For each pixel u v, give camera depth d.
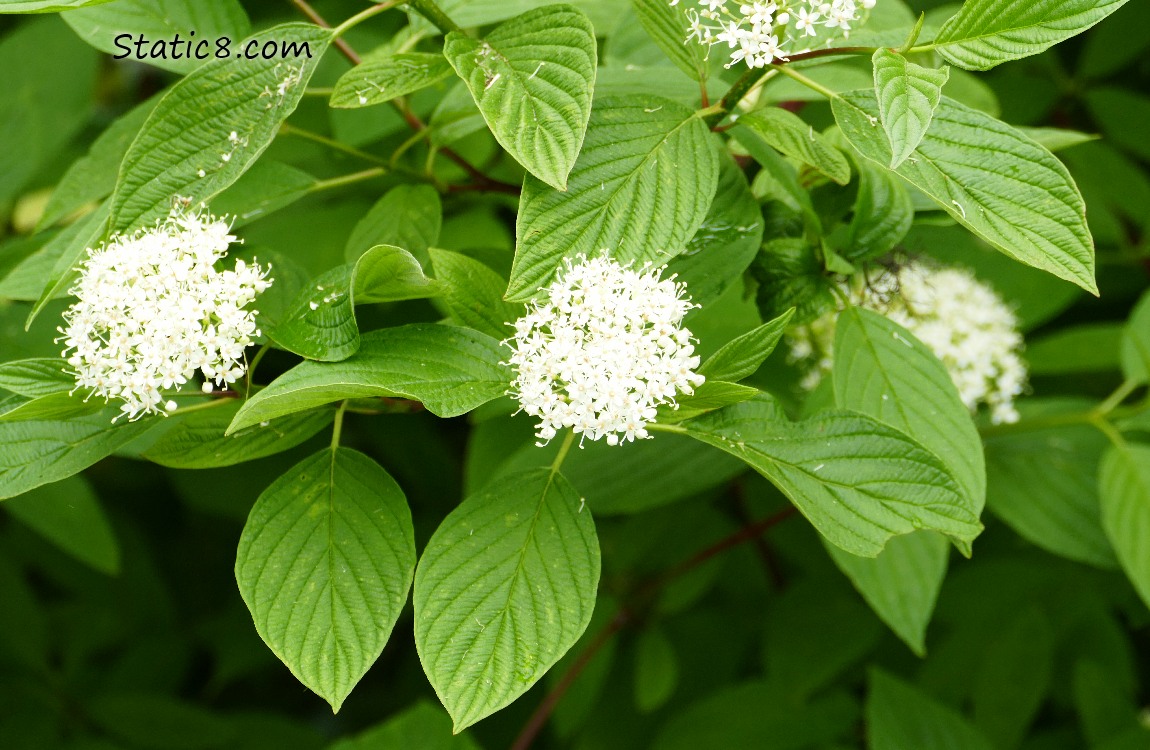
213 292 0.64
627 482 0.77
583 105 0.62
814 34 0.64
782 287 0.69
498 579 0.63
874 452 0.64
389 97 0.67
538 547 0.63
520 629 0.62
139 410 0.64
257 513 0.64
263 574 0.63
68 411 0.64
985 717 0.83
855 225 0.69
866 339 0.69
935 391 0.68
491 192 0.74
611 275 0.62
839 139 0.72
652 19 0.67
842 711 0.83
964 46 0.63
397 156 0.72
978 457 0.68
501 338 0.65
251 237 0.83
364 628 0.63
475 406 0.62
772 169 0.69
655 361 0.62
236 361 0.64
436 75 0.67
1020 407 0.81
